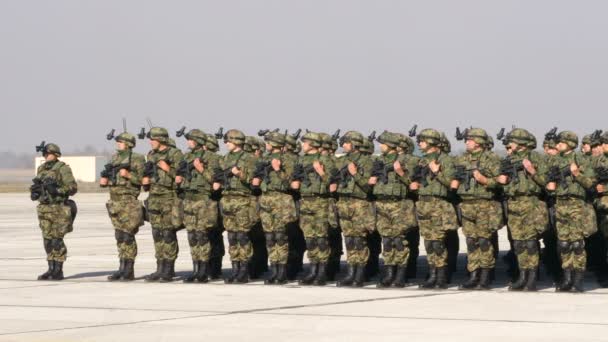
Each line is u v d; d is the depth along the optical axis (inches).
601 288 1256.8
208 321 1000.2
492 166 1211.2
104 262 1658.5
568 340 883.4
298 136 1370.6
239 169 1300.4
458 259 1648.6
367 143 1272.1
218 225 1341.0
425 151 1242.6
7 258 1728.6
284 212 1289.4
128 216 1354.6
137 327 969.5
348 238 1275.8
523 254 1217.4
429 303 1114.7
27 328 968.9
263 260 1413.6
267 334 925.2
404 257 1266.0
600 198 1227.2
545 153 1214.3
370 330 941.2
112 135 1368.1
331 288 1263.5
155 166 1342.3
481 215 1219.9
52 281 1364.4
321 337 908.0
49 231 1379.2
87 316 1039.0
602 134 1249.4
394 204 1252.5
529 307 1078.4
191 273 1472.7
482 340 886.4
